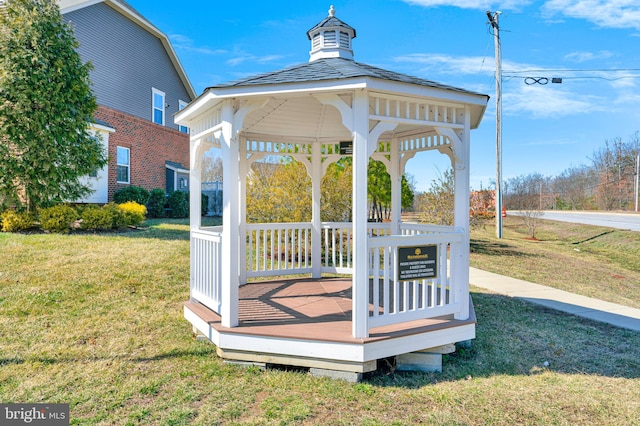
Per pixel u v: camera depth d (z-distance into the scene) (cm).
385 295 336
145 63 1689
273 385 312
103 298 537
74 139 931
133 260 708
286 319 385
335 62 398
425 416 270
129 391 301
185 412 270
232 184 353
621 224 1955
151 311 502
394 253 341
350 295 499
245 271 573
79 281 586
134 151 1448
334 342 320
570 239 1727
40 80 866
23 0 889
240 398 292
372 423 259
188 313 433
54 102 883
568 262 1080
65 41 936
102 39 1449
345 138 606
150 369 341
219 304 372
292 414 269
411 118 346
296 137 599
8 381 316
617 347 414
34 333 419
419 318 352
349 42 466
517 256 1112
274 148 594
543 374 345
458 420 265
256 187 972
